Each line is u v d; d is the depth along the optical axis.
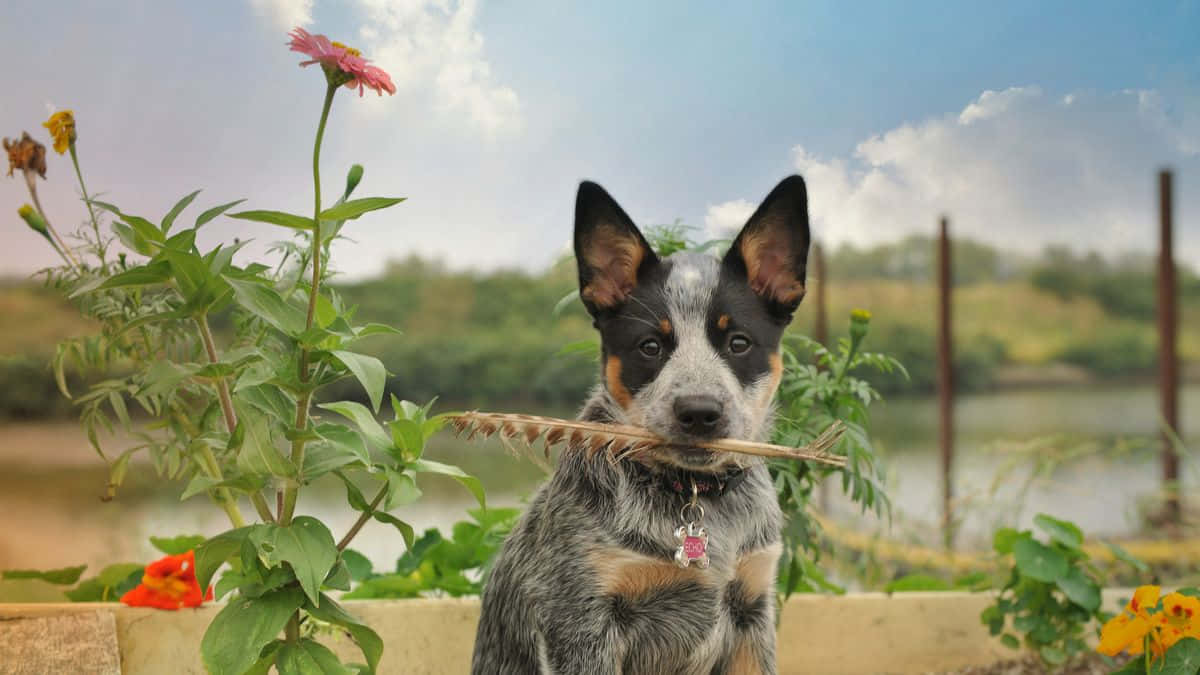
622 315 1.02
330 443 0.94
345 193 0.92
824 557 1.60
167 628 1.14
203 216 0.90
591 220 1.04
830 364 1.20
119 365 1.18
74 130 1.04
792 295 1.04
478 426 0.94
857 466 1.14
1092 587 1.26
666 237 1.21
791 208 1.04
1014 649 1.29
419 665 1.21
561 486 1.02
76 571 1.29
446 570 1.35
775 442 1.12
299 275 0.98
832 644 1.31
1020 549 1.28
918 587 1.42
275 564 0.94
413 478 0.93
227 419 0.95
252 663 0.89
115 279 0.91
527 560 1.03
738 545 1.01
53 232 1.06
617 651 1.00
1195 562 1.57
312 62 0.87
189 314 0.92
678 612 1.01
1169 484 1.71
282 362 0.92
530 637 1.01
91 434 1.09
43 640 1.09
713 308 1.01
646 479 1.00
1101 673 1.28
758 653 1.03
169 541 1.30
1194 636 1.04
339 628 1.04
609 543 0.98
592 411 1.06
